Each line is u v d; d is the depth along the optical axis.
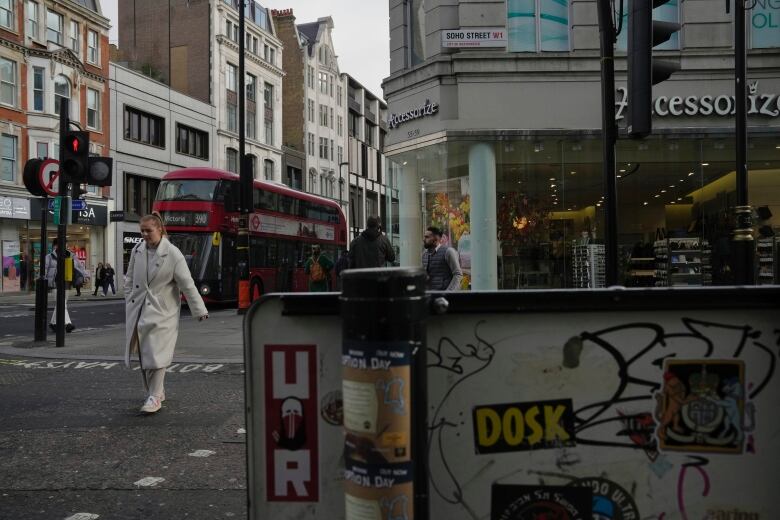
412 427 1.92
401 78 15.54
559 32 14.34
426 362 1.99
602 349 2.12
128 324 6.21
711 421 2.10
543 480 2.13
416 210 15.44
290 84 64.12
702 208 14.08
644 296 2.10
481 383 2.13
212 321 16.20
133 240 39.41
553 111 14.20
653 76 5.23
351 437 1.94
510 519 2.13
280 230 23.70
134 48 49.22
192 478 4.32
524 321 2.13
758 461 2.09
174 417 6.00
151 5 48.97
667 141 14.04
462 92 14.30
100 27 37.25
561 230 14.19
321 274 15.90
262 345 2.19
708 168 14.05
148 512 3.74
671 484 2.11
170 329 6.27
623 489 2.12
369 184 80.19
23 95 32.75
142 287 6.19
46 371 8.61
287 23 64.50
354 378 1.94
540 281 14.22
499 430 2.14
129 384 7.69
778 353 2.09
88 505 3.85
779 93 13.85
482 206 14.28
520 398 2.13
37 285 11.55
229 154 49.62
